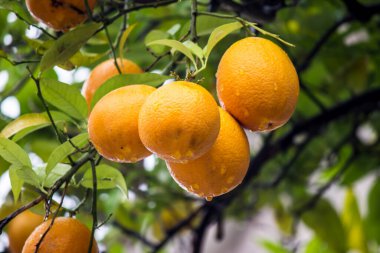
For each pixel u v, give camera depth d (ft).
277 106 2.97
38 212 3.43
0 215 3.85
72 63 3.58
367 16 4.51
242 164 3.00
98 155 3.59
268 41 3.06
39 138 4.67
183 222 5.09
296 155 5.17
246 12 4.00
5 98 4.43
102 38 3.83
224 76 3.02
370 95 4.83
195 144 2.84
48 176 3.34
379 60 5.11
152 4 3.56
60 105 3.38
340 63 5.07
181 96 2.84
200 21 3.56
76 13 3.45
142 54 4.45
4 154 3.20
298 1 4.39
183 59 3.72
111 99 3.00
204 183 2.98
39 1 3.41
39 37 4.15
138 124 2.92
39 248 3.06
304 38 4.95
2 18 4.42
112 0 3.68
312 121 4.88
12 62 3.49
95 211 3.17
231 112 3.03
